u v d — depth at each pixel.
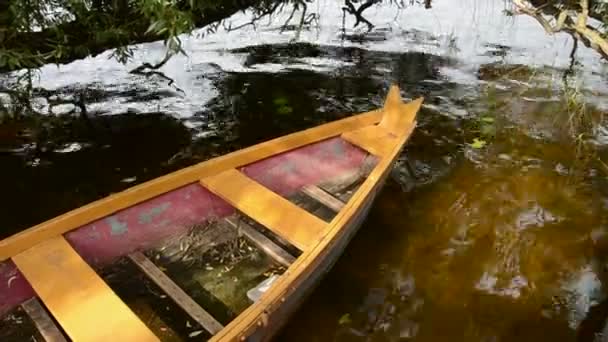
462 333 2.70
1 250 2.26
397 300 2.89
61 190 3.62
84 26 3.58
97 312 2.09
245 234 2.94
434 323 2.76
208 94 4.95
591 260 3.19
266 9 5.42
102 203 2.59
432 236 3.36
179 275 2.73
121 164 3.92
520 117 4.73
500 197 3.74
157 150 4.11
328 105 4.87
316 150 3.45
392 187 3.83
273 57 5.70
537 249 3.27
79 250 2.53
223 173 3.02
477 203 3.68
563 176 3.97
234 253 2.85
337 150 3.51
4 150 3.96
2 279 2.27
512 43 6.11
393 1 7.16
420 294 2.93
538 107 4.88
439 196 3.74
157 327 2.45
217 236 2.93
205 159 4.03
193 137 4.30
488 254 3.23
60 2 3.32
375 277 3.03
